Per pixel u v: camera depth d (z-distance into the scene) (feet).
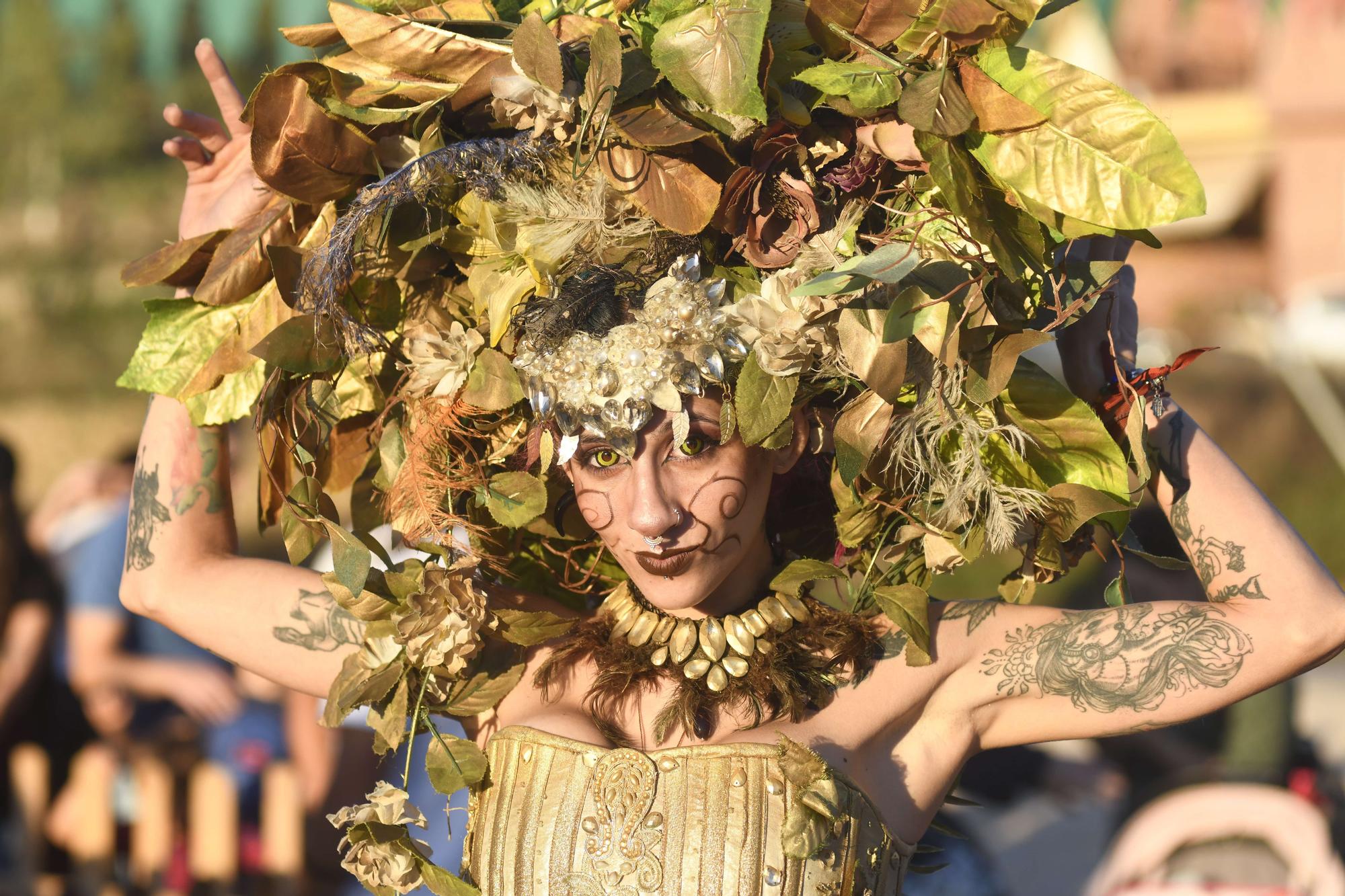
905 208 8.13
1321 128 76.79
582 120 7.93
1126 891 15.76
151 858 19.86
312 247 8.59
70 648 20.43
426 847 8.70
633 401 8.04
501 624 8.73
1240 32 77.61
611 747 8.49
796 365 8.04
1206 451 8.61
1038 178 7.67
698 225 7.89
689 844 7.97
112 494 22.71
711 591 8.49
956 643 8.72
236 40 39.91
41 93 86.48
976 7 7.60
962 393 8.02
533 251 8.06
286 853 18.85
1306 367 65.46
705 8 7.77
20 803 20.56
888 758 8.57
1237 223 80.38
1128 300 8.82
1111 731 8.45
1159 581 16.22
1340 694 33.45
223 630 9.36
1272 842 15.37
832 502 9.33
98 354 73.10
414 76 8.43
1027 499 8.27
